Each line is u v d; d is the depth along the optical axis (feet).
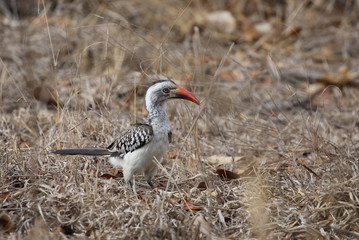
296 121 44.04
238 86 48.98
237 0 68.23
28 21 61.93
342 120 44.88
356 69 56.75
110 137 36.83
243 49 60.08
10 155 33.27
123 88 45.68
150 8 63.10
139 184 33.01
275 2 69.67
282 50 60.39
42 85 43.96
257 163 36.45
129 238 24.99
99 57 49.24
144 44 48.21
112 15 58.75
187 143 37.37
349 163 33.32
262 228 26.43
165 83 31.71
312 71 55.36
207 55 52.54
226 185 32.07
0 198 28.25
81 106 38.75
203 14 64.23
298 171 33.86
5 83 45.68
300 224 27.37
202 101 38.58
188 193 30.45
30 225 25.98
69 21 58.54
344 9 69.82
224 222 27.14
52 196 28.09
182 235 25.16
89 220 26.43
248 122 41.16
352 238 26.02
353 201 27.71
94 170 33.73
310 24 67.00
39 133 37.11
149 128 30.81
